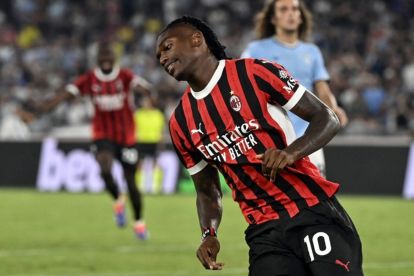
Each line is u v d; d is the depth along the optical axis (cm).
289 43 1766
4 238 2397
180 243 2311
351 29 5891
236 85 1003
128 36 6134
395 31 5834
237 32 6022
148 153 3750
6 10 6444
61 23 6316
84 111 4928
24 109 5300
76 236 2444
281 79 993
